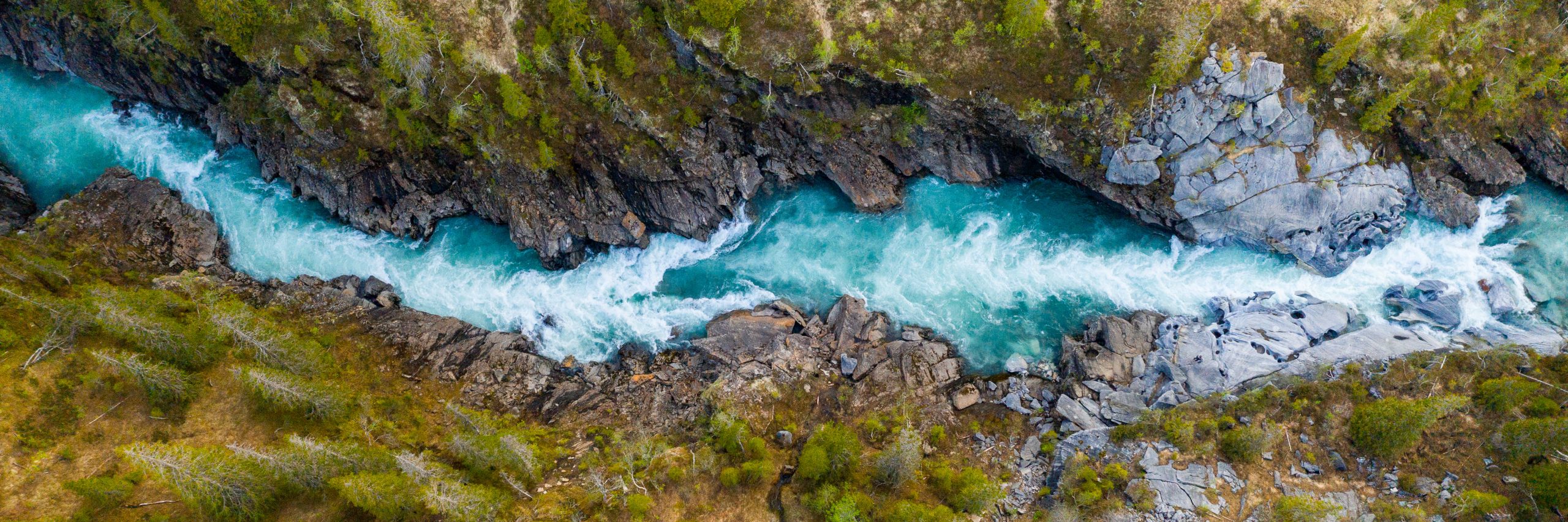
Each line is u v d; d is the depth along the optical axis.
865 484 58.91
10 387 57.53
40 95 85.00
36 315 61.72
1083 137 72.00
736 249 79.88
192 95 81.06
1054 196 79.00
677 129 74.62
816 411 66.75
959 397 67.06
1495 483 53.22
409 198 78.75
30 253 68.06
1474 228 72.56
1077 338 71.75
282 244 79.38
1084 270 75.81
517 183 76.62
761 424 65.12
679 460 60.47
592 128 74.38
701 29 69.69
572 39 71.50
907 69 70.25
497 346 71.56
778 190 81.06
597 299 77.44
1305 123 69.12
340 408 61.59
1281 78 67.25
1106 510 55.69
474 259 79.69
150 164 82.38
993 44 70.12
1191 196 71.31
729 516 57.91
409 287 78.06
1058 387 67.12
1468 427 55.97
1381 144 71.38
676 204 77.56
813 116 74.75
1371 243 72.25
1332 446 57.31
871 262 78.06
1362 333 65.62
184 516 54.47
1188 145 70.19
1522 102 71.50
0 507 53.34
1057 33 69.69
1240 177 70.38
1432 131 70.62
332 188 78.44
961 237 78.56
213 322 62.38
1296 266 73.00
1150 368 66.31
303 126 73.69
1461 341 65.00
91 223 74.56
